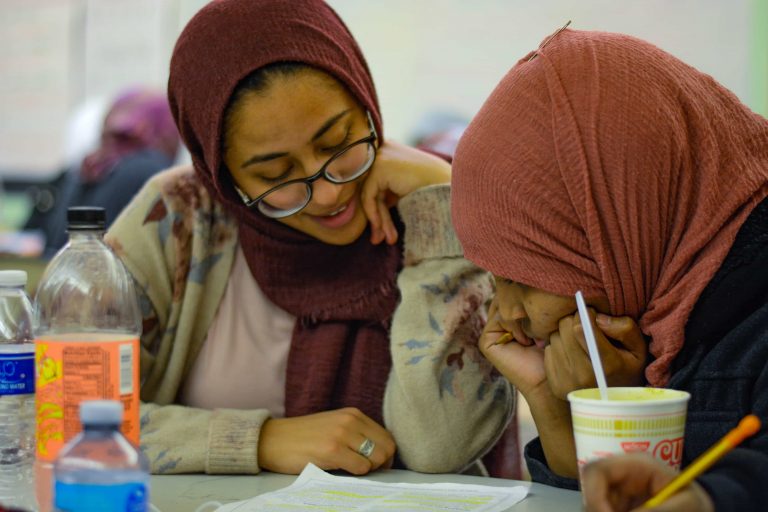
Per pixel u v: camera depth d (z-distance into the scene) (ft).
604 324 4.28
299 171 5.23
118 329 5.18
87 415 3.07
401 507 4.12
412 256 5.79
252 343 5.99
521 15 12.46
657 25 11.19
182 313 5.81
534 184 4.23
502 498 4.31
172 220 5.84
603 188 4.11
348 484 4.66
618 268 4.20
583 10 11.83
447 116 13.07
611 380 4.33
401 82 13.47
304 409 5.79
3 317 5.29
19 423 5.09
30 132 18.34
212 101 5.17
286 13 5.15
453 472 5.43
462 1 12.92
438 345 5.51
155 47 16.66
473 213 4.43
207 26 5.23
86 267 5.14
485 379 5.59
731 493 3.23
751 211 4.08
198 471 5.14
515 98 4.32
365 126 5.38
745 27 10.64
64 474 3.08
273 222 5.75
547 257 4.28
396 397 5.49
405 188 5.77
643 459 3.18
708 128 4.13
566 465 4.68
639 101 4.09
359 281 5.88
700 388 3.99
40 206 16.51
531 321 4.53
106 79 17.34
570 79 4.20
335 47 5.24
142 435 5.26
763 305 4.00
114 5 17.13
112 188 12.57
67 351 4.05
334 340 5.84
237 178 5.42
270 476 5.11
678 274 4.16
